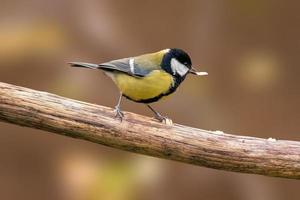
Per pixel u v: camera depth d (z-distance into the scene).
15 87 6.98
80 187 12.26
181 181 12.16
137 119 7.26
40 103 7.00
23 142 12.36
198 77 12.77
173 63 8.39
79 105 7.14
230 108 12.87
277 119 12.98
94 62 12.45
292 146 7.30
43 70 12.29
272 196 12.31
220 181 12.18
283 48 13.25
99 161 12.32
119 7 12.69
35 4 12.31
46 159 12.38
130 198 12.15
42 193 12.38
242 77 13.06
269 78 13.03
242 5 13.07
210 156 7.30
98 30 12.52
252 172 7.41
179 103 12.45
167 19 12.92
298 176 7.34
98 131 7.14
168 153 7.32
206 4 13.02
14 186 12.34
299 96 13.01
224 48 13.07
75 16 12.43
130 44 12.72
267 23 13.35
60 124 7.06
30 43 12.23
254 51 13.15
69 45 12.40
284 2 13.27
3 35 12.21
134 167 12.21
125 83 8.29
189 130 7.34
